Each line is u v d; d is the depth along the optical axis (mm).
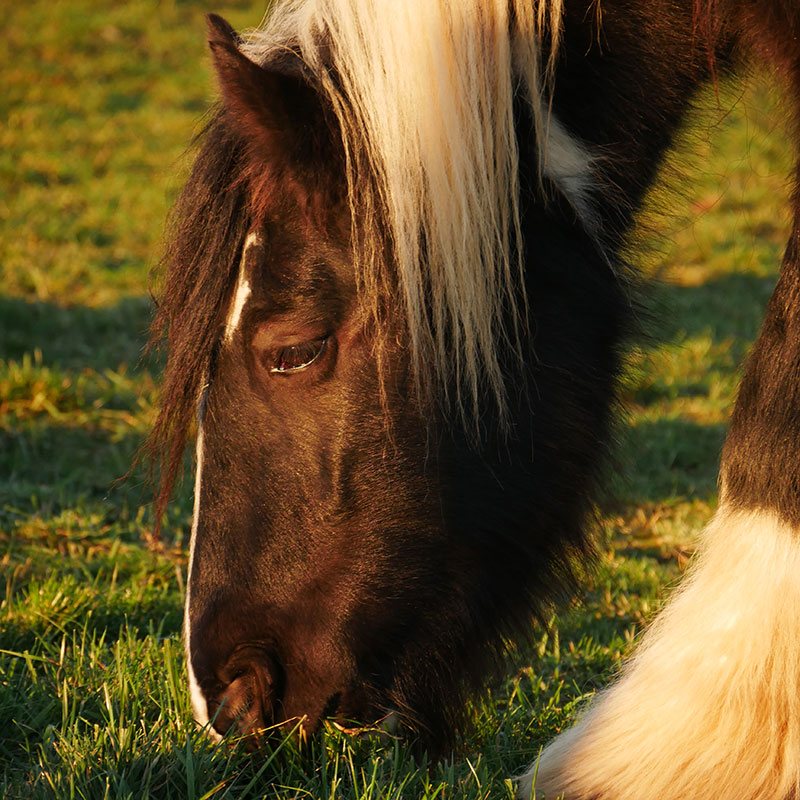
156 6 29266
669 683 4090
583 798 4207
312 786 4426
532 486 4340
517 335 4180
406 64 3898
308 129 3861
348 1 3947
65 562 7281
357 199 3947
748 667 3891
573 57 4305
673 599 4430
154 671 5418
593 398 4426
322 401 4094
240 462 4160
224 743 4410
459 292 4020
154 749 4605
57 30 27281
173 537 7902
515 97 4168
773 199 17875
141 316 13000
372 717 4316
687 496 8883
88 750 4566
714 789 3959
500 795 4527
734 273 15102
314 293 4008
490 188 4023
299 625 4195
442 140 3947
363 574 4176
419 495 4172
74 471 9008
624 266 4652
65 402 10359
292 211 4004
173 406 4195
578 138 4359
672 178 4867
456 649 4391
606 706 4355
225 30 3857
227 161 4062
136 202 17781
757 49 4398
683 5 4363
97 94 23953
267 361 4082
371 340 4047
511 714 5273
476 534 4277
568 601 4727
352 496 4133
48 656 5961
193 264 4094
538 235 4262
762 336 4078
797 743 3854
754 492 3959
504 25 3992
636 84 4410
